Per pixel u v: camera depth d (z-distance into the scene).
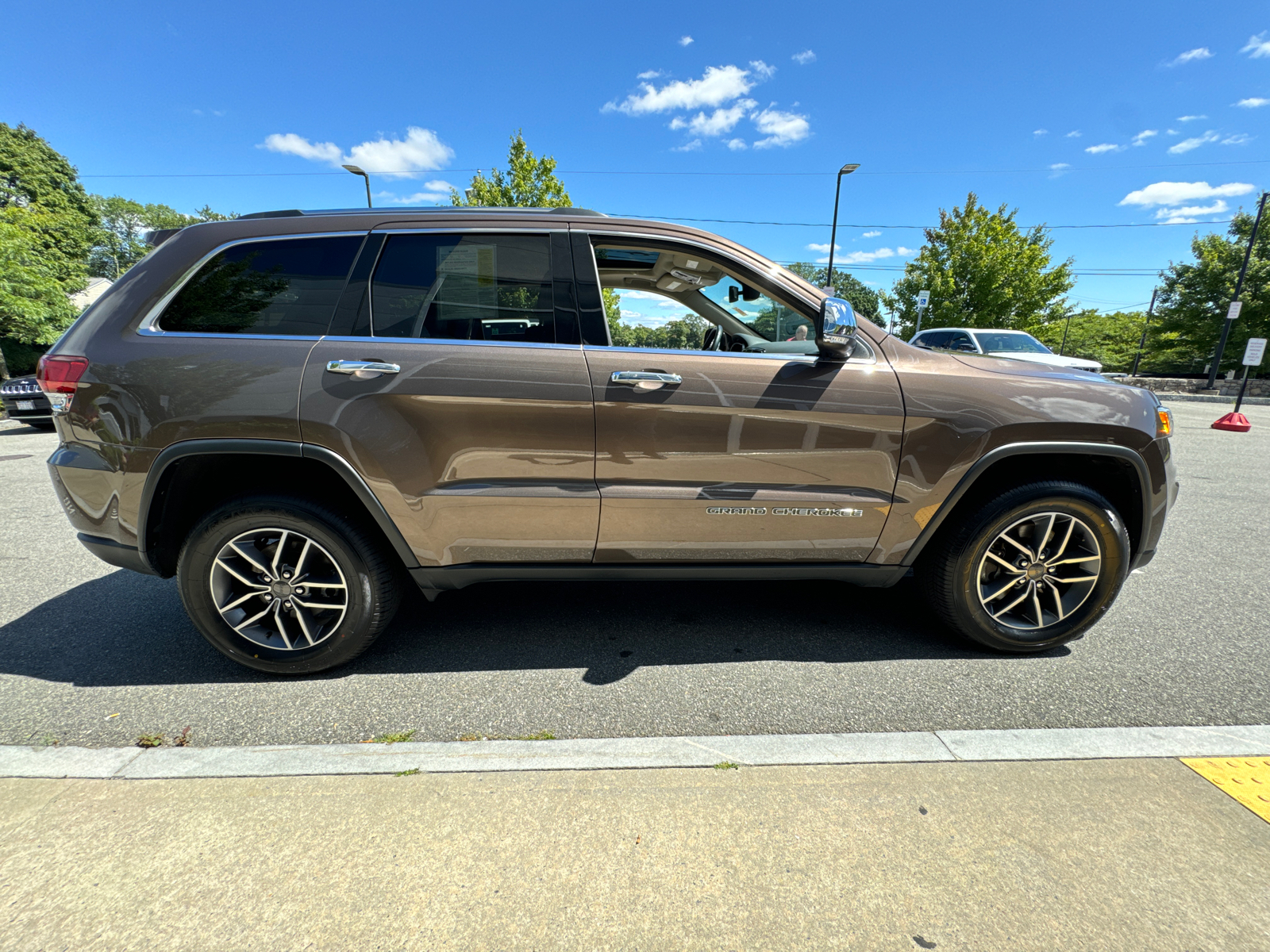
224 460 2.26
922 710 2.15
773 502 2.31
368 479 2.16
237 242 2.24
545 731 2.01
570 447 2.22
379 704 2.19
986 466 2.33
